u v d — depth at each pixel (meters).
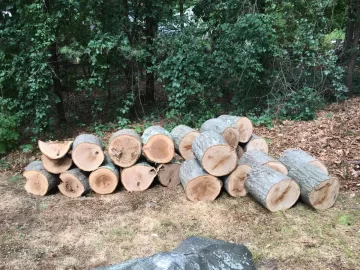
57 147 4.75
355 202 4.50
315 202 4.27
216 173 4.55
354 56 8.98
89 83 7.45
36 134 7.18
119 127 7.79
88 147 4.77
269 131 7.29
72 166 4.95
